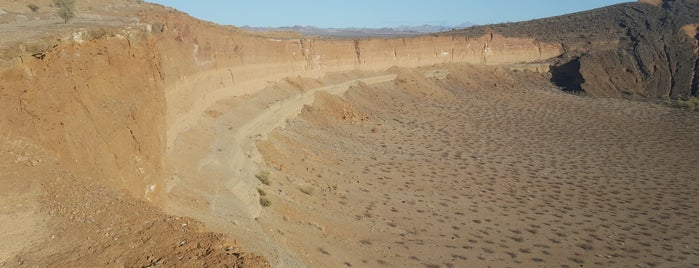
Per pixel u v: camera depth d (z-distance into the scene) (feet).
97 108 54.80
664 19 408.46
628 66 330.75
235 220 70.13
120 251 32.27
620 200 133.80
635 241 106.01
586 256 95.71
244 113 140.77
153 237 34.78
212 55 136.67
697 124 230.68
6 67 42.86
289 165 123.75
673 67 326.85
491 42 379.35
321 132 169.68
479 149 184.55
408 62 309.22
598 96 306.55
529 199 130.21
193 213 67.31
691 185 148.87
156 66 74.90
